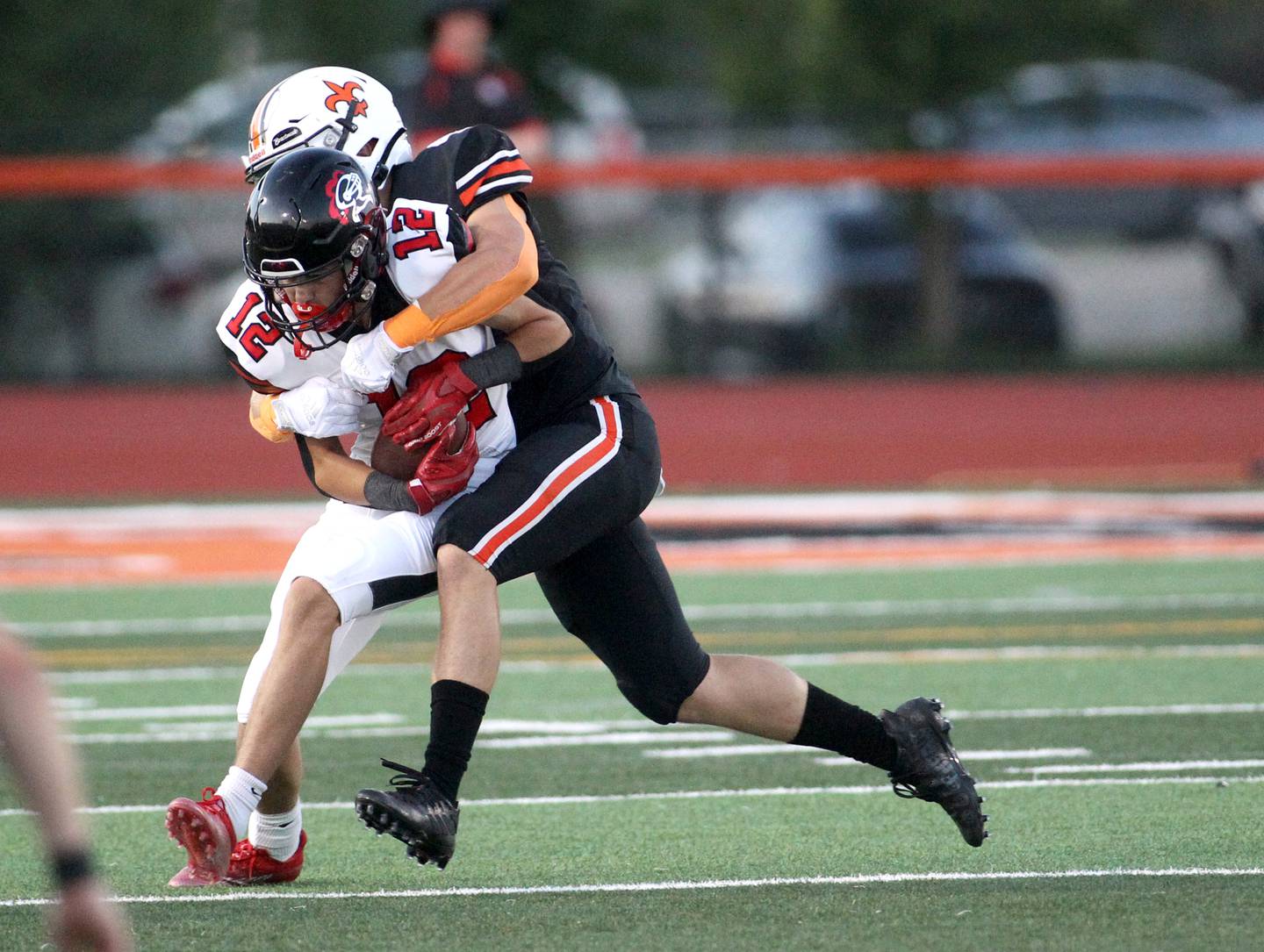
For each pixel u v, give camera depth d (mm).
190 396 59500
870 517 41000
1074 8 60625
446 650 14414
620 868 16453
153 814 18938
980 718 23234
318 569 14789
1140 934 13984
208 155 60375
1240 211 63906
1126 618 30250
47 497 45344
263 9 72125
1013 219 67500
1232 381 60719
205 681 26344
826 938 13977
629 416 15531
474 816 18688
